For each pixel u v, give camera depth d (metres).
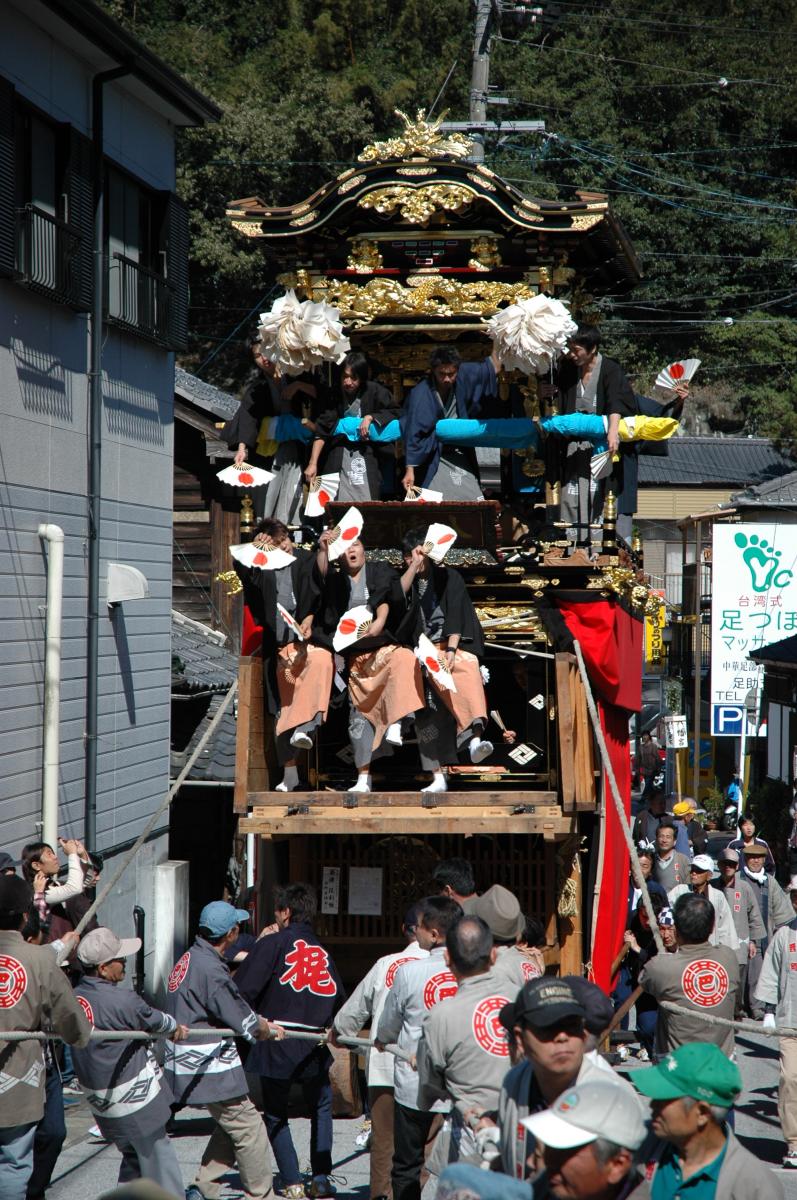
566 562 18.45
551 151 71.25
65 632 23.83
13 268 21.45
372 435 19.19
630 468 20.53
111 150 26.53
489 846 19.44
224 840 34.03
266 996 15.37
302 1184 15.23
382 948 19.50
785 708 51.66
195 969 14.27
